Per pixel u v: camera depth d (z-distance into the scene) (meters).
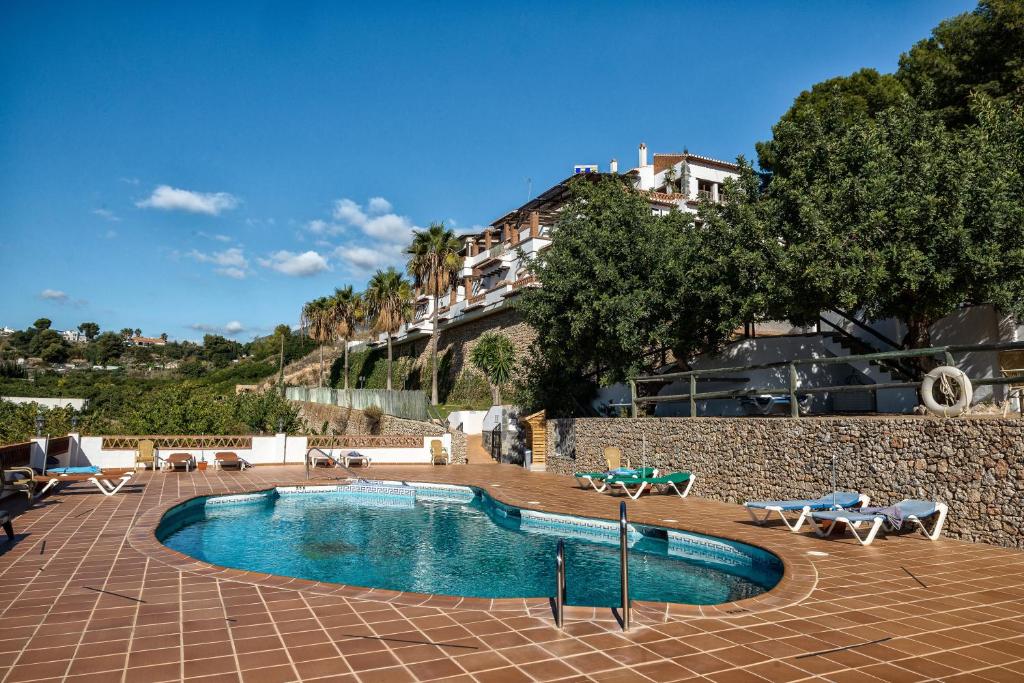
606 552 11.09
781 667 4.64
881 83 25.05
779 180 15.29
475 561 10.49
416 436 25.25
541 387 25.61
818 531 9.97
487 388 36.59
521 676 4.47
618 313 18.59
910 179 12.88
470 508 16.22
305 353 83.75
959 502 9.40
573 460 20.39
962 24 18.78
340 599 6.41
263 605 6.21
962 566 7.80
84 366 97.25
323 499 17.66
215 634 5.37
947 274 11.98
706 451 14.80
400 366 53.03
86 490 15.80
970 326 15.87
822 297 13.64
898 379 16.77
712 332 19.17
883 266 12.34
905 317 14.80
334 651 4.96
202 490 16.03
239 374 81.69
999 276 11.96
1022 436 8.59
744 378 20.08
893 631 5.45
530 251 37.03
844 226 13.23
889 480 10.47
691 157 38.19
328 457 22.31
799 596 6.53
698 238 18.00
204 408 30.06
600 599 8.25
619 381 20.72
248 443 22.95
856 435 11.08
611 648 5.03
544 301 20.94
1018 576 7.32
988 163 12.24
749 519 11.65
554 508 13.37
